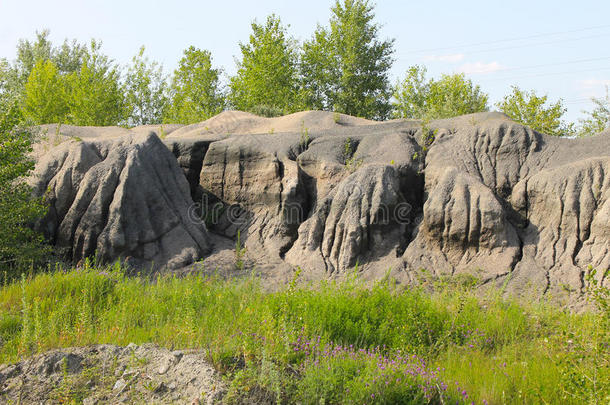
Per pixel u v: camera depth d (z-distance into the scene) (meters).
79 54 56.22
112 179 16.47
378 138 18.64
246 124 23.28
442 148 17.64
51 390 5.58
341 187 16.45
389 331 8.85
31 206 14.16
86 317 8.46
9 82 40.56
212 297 10.68
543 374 6.83
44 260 15.30
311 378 5.81
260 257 16.31
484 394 6.34
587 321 9.26
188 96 40.47
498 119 18.59
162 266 15.55
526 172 16.36
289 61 40.22
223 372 5.77
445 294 11.75
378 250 15.52
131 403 5.36
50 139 21.41
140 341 7.76
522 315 10.01
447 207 15.12
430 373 6.64
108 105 40.41
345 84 40.66
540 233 14.81
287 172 17.73
